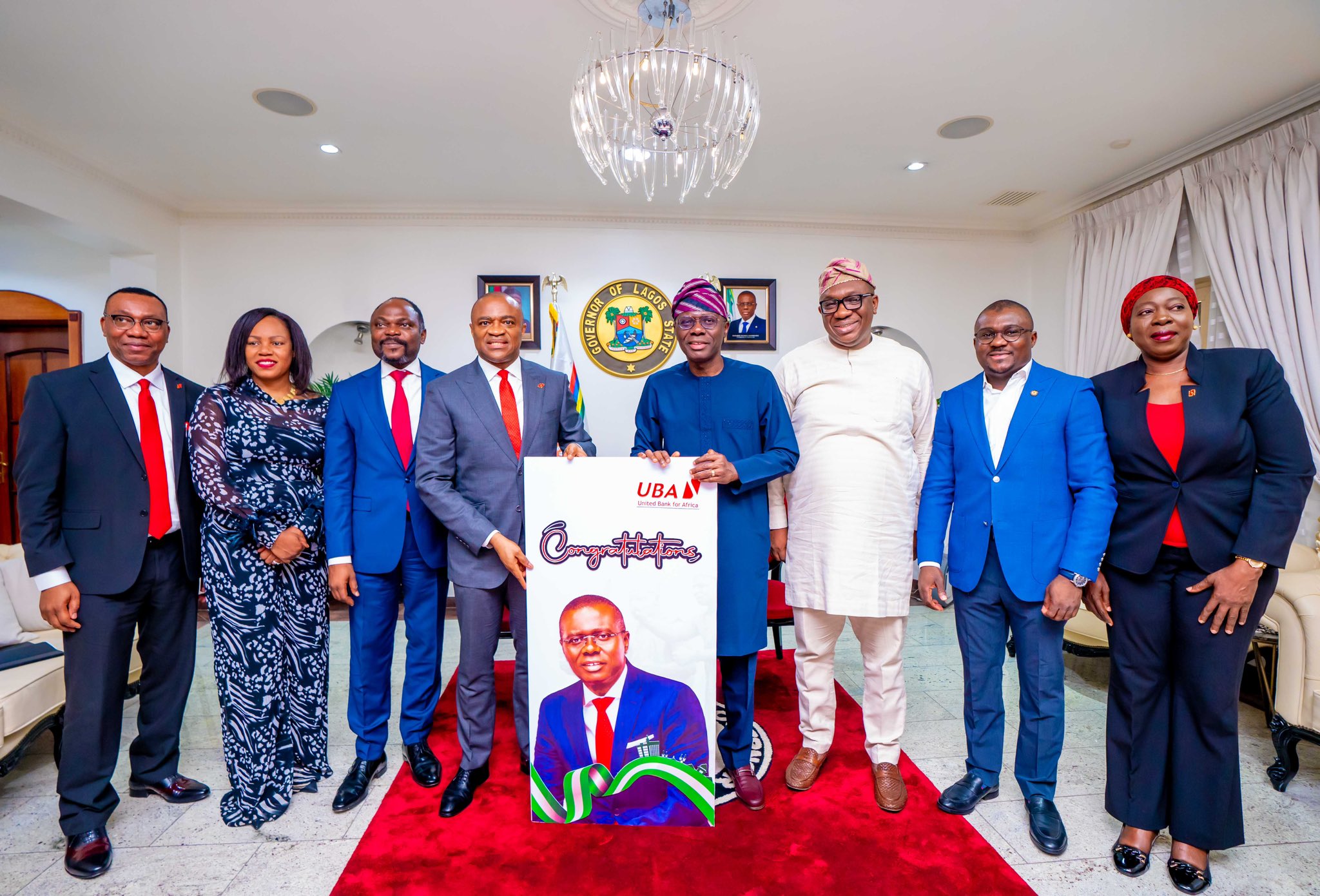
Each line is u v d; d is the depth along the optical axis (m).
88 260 4.77
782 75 3.01
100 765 1.83
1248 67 2.96
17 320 4.78
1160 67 2.96
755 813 1.97
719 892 1.63
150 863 1.79
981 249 5.20
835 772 2.22
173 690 2.09
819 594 2.00
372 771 2.15
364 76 2.98
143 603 1.98
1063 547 1.86
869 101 3.25
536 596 1.83
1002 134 3.61
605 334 4.90
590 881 1.68
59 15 2.53
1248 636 1.67
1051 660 1.91
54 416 1.82
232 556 1.95
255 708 1.98
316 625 2.11
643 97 2.68
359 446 2.12
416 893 1.64
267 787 1.99
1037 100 3.25
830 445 2.00
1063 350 4.85
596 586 1.82
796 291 5.03
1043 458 1.89
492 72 2.96
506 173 4.11
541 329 4.86
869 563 1.96
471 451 1.95
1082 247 4.60
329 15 2.54
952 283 5.18
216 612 1.96
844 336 2.01
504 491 1.95
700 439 2.01
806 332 5.05
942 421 2.11
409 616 2.18
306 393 2.20
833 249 5.06
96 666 1.83
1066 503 1.88
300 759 2.12
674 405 2.05
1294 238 3.25
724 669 2.06
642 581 1.82
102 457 1.86
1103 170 4.11
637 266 4.92
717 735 2.14
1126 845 1.78
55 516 1.82
